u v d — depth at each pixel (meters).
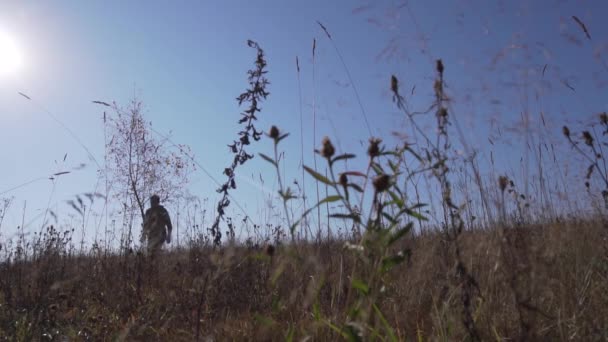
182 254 5.02
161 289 4.32
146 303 3.95
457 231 2.26
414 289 3.01
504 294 2.50
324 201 2.04
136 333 3.35
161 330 3.49
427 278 2.93
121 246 5.12
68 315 3.84
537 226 2.98
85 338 3.47
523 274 2.17
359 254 2.14
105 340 3.40
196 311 3.61
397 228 2.19
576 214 3.35
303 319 3.02
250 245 4.20
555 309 2.65
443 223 2.64
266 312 3.51
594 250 3.02
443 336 2.41
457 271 2.33
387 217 1.98
